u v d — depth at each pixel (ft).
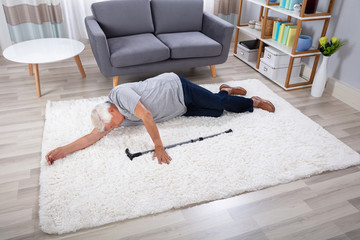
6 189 6.45
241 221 5.80
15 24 12.56
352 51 9.53
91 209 5.87
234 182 6.54
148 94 7.78
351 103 9.82
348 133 8.47
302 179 6.82
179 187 6.39
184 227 5.66
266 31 11.78
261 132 8.17
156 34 11.65
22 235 5.49
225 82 10.94
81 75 11.41
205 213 5.94
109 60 9.75
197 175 6.67
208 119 8.71
